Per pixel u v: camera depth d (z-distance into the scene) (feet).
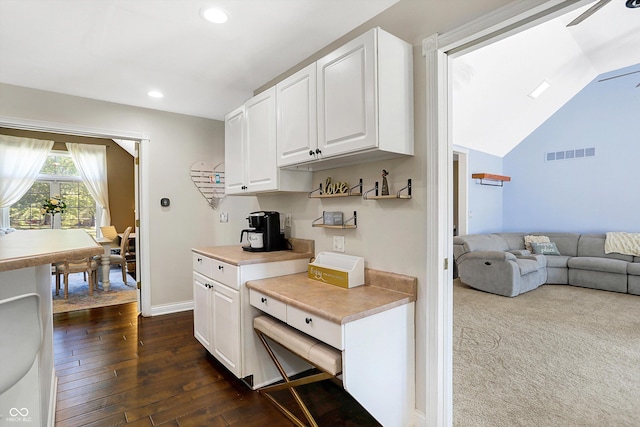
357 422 5.98
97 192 20.83
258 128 8.21
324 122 6.15
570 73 16.55
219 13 6.24
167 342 9.59
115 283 17.38
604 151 18.35
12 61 8.11
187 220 12.71
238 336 7.06
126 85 9.72
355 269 6.43
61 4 5.87
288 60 8.25
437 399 5.49
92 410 6.31
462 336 10.08
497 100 15.83
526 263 15.48
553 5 4.21
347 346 4.78
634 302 13.76
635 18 12.15
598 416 6.11
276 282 6.98
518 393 6.90
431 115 5.49
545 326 10.91
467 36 5.04
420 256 5.71
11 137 18.15
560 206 19.97
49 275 6.50
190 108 11.92
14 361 2.94
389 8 6.15
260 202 10.51
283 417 6.14
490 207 21.03
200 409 6.37
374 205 6.54
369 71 5.23
